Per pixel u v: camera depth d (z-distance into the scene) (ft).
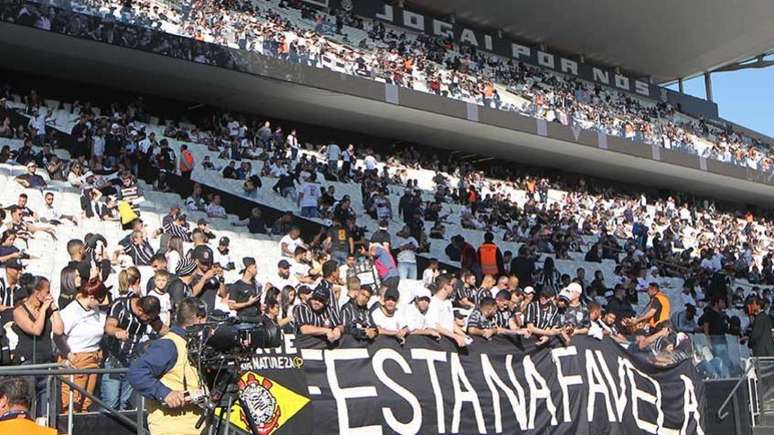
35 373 21.02
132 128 64.13
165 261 34.96
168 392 17.65
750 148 142.20
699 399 37.22
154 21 73.51
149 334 25.23
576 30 139.74
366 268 48.91
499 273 56.08
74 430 22.97
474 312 31.04
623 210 102.37
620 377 34.24
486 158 106.32
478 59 128.57
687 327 53.06
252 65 75.66
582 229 89.51
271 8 106.32
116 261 43.29
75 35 65.57
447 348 29.50
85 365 25.08
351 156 80.43
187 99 82.79
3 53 69.26
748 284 89.66
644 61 153.28
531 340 31.89
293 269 48.70
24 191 51.67
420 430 28.04
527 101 115.55
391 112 88.84
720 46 146.82
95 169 56.13
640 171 112.27
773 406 39.34
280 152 73.92
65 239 48.88
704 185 119.85
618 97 146.61
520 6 131.54
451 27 134.41
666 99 158.92
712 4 129.18
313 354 26.40
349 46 105.19
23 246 46.44
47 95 75.66
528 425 30.86
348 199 62.49
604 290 65.57
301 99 83.92
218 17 83.56
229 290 35.83
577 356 33.09
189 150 68.44
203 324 18.44
